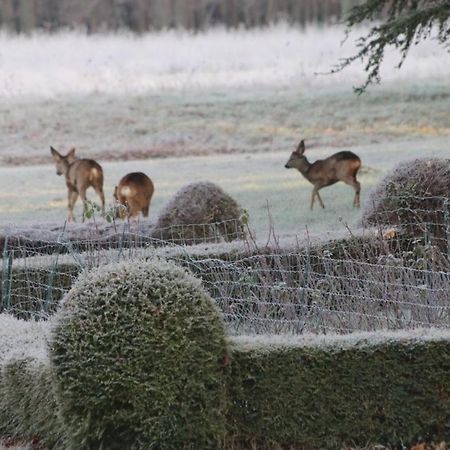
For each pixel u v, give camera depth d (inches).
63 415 514.6
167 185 2055.9
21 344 625.0
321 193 1867.6
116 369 502.9
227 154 2378.2
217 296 791.1
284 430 523.2
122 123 2581.2
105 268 528.1
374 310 676.7
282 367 524.1
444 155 2081.7
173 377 506.3
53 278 898.1
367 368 520.7
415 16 1282.0
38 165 2378.2
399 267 697.6
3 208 1931.6
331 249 868.0
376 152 2220.7
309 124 2500.0
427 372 517.0
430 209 969.5
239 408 526.0
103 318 509.0
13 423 587.2
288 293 711.7
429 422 516.4
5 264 873.5
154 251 913.5
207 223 1127.0
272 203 1827.0
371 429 519.8
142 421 505.4
